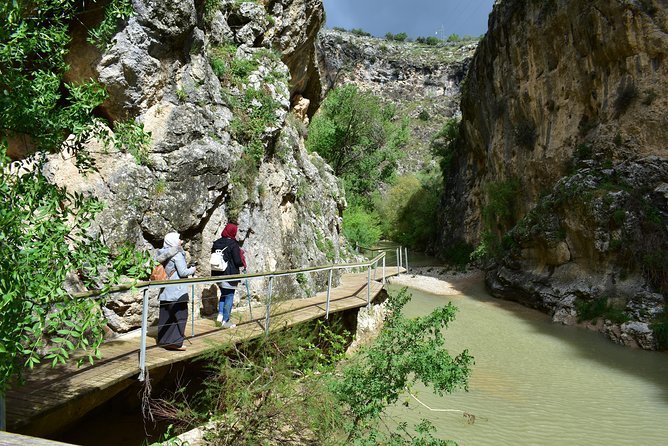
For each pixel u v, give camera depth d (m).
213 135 9.27
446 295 20.55
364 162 33.53
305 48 17.89
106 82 7.58
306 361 5.60
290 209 12.39
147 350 5.89
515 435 6.89
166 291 6.05
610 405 8.30
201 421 5.40
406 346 5.00
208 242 8.80
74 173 7.24
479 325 14.77
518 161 23.45
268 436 4.65
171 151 8.27
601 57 17.66
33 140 3.76
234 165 9.71
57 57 3.91
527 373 10.14
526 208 22.27
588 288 15.20
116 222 7.24
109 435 5.48
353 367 5.01
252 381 5.01
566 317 15.12
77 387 4.49
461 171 36.12
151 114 8.28
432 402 8.09
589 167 17.19
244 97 11.10
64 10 4.14
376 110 33.81
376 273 17.19
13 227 2.93
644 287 13.85
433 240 41.50
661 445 6.69
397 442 4.75
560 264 17.05
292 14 15.86
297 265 11.71
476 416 7.57
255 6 13.64
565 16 19.33
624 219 14.73
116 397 6.05
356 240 27.75
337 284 13.71
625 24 16.31
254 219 10.11
